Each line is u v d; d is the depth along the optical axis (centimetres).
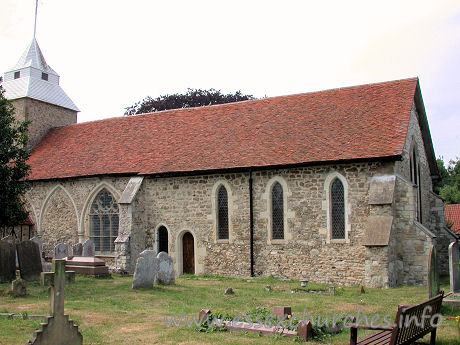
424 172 2341
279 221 2005
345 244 1848
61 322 835
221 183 2123
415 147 2167
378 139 1878
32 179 2575
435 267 1221
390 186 1756
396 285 1764
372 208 1764
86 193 2462
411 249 1775
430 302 850
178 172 2184
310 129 2114
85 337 949
